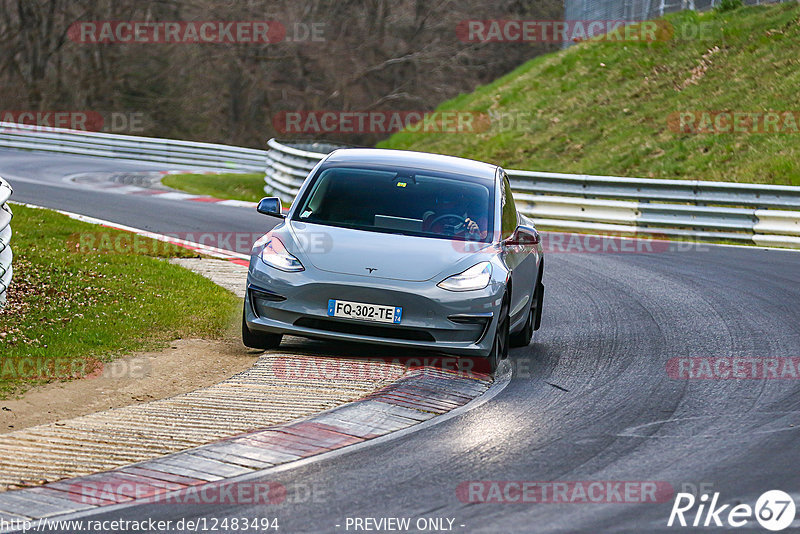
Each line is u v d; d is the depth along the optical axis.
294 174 82.88
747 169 78.31
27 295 34.06
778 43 96.50
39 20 186.50
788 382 27.39
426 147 105.19
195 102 187.00
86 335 29.78
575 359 30.66
